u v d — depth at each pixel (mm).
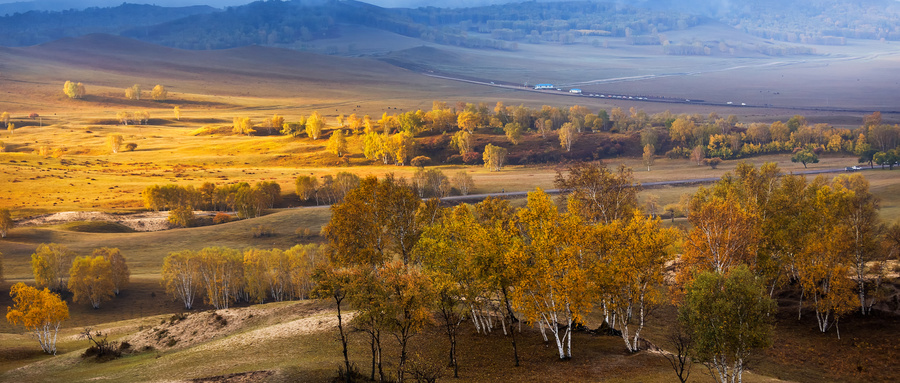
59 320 77000
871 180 199000
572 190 79312
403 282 46062
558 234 51906
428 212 71750
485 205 71812
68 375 57188
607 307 59812
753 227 66500
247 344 60062
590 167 77625
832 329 68250
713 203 69875
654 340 63938
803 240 71000
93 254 139500
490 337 59969
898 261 78500
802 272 71250
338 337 59562
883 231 81625
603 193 74812
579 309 52250
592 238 55719
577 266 52188
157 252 169250
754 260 70500
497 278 50375
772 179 85812
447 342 58812
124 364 59781
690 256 69062
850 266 73750
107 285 128625
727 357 55500
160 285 141125
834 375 58812
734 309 43469
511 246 52969
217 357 56562
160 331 72562
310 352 55625
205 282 131125
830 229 71062
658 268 55750
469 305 58281
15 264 152000
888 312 67938
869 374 57844
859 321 68312
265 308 75438
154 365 56000
